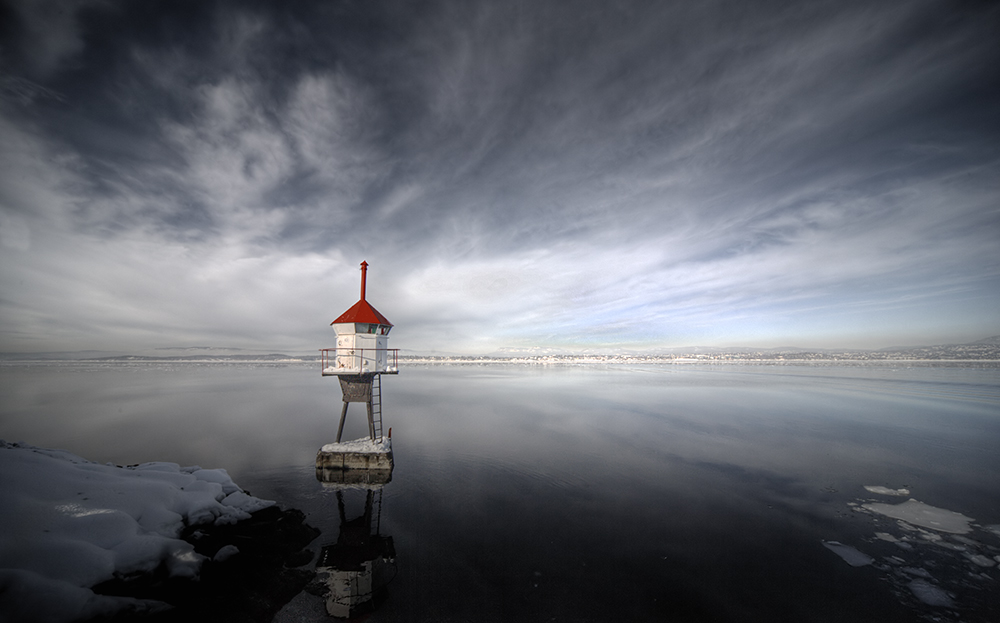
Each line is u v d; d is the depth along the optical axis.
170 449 25.03
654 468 20.61
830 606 9.41
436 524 14.23
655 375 99.44
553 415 37.88
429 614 9.23
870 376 81.94
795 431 29.23
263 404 46.47
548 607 9.47
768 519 14.32
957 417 33.91
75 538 9.23
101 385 71.81
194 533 11.52
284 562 11.38
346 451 19.09
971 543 12.34
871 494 16.61
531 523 14.23
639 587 10.30
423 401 49.41
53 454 14.41
